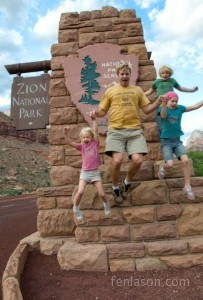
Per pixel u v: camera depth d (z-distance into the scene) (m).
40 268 4.97
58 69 6.37
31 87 7.27
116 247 4.88
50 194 5.70
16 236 8.36
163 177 5.34
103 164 5.92
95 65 6.21
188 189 4.84
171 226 5.12
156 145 5.89
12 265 4.63
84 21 6.58
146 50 6.34
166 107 4.91
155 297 4.00
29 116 7.16
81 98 6.11
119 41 6.40
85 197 5.25
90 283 4.43
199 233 5.13
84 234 5.14
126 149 4.86
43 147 83.12
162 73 5.41
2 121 78.19
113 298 4.02
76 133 6.09
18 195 33.84
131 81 6.05
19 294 3.88
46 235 5.66
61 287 4.34
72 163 5.98
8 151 66.12
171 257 4.83
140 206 5.25
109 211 4.82
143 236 5.07
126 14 6.59
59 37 6.54
